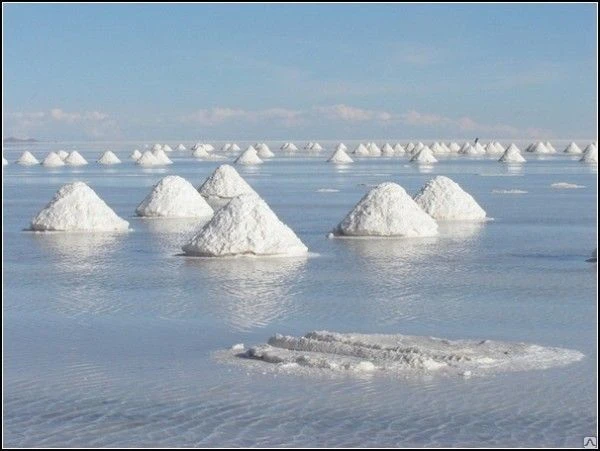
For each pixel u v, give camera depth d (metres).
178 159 88.31
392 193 24.95
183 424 9.57
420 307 15.38
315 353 11.97
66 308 15.53
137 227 27.56
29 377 11.27
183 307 15.52
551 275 18.56
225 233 21.08
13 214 32.00
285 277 18.36
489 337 13.16
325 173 59.12
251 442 9.05
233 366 11.64
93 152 117.88
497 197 38.47
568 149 102.56
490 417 9.66
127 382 10.98
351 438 9.13
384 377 10.98
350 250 22.17
